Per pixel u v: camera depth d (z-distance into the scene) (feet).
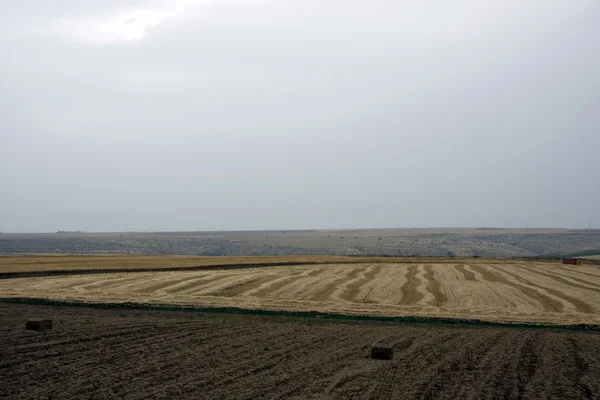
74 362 49.29
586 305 106.63
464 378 45.75
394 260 246.47
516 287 134.41
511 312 97.40
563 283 145.79
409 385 43.06
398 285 135.33
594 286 139.33
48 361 49.55
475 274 169.17
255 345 58.85
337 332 69.36
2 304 93.09
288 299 110.52
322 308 97.60
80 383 42.32
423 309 99.76
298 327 73.20
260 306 97.81
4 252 465.88
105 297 105.19
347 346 59.21
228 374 45.78
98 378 43.86
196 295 113.39
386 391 41.24
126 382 42.75
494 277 160.15
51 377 43.98
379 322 82.07
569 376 47.34
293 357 53.01
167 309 91.71
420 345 60.85
